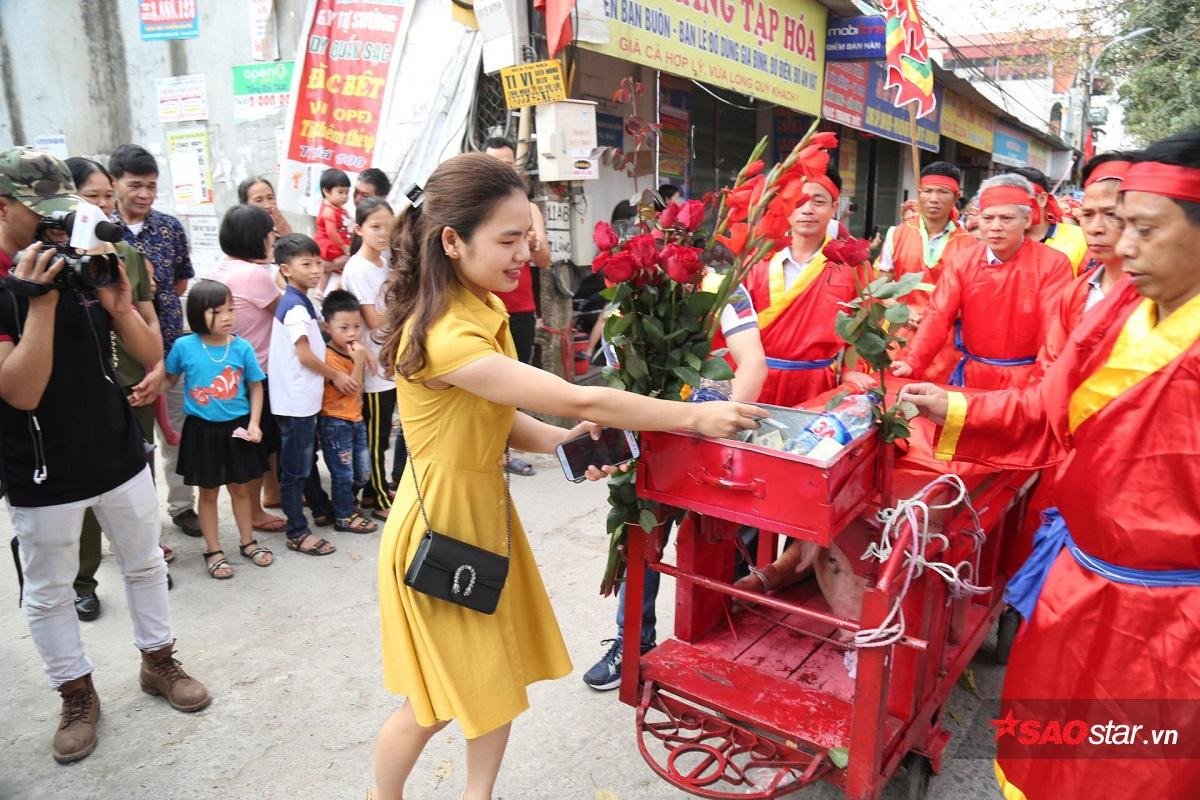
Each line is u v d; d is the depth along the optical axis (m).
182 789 2.55
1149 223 1.60
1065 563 1.91
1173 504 1.69
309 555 4.19
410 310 1.87
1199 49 12.79
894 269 5.40
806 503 1.86
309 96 6.37
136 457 2.75
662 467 2.08
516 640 2.11
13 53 8.21
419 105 6.01
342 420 4.33
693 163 8.68
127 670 3.18
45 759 2.69
